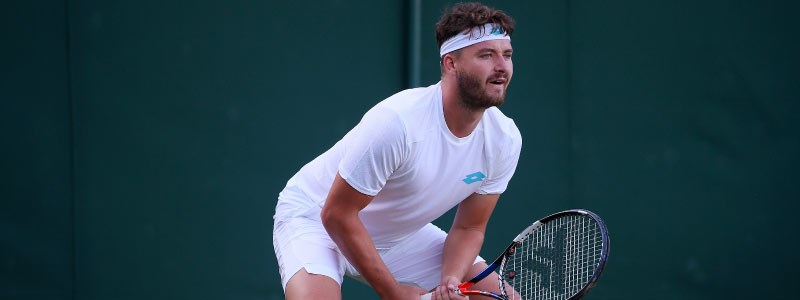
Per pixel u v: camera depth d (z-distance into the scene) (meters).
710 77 18.28
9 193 14.41
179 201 15.38
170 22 15.31
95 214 14.88
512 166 11.45
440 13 16.84
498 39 10.18
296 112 16.06
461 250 11.82
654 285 18.05
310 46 16.16
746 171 18.44
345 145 11.12
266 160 15.90
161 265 15.27
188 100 15.41
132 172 15.10
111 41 14.98
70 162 14.77
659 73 18.08
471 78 10.15
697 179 18.25
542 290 11.93
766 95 18.47
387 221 11.34
